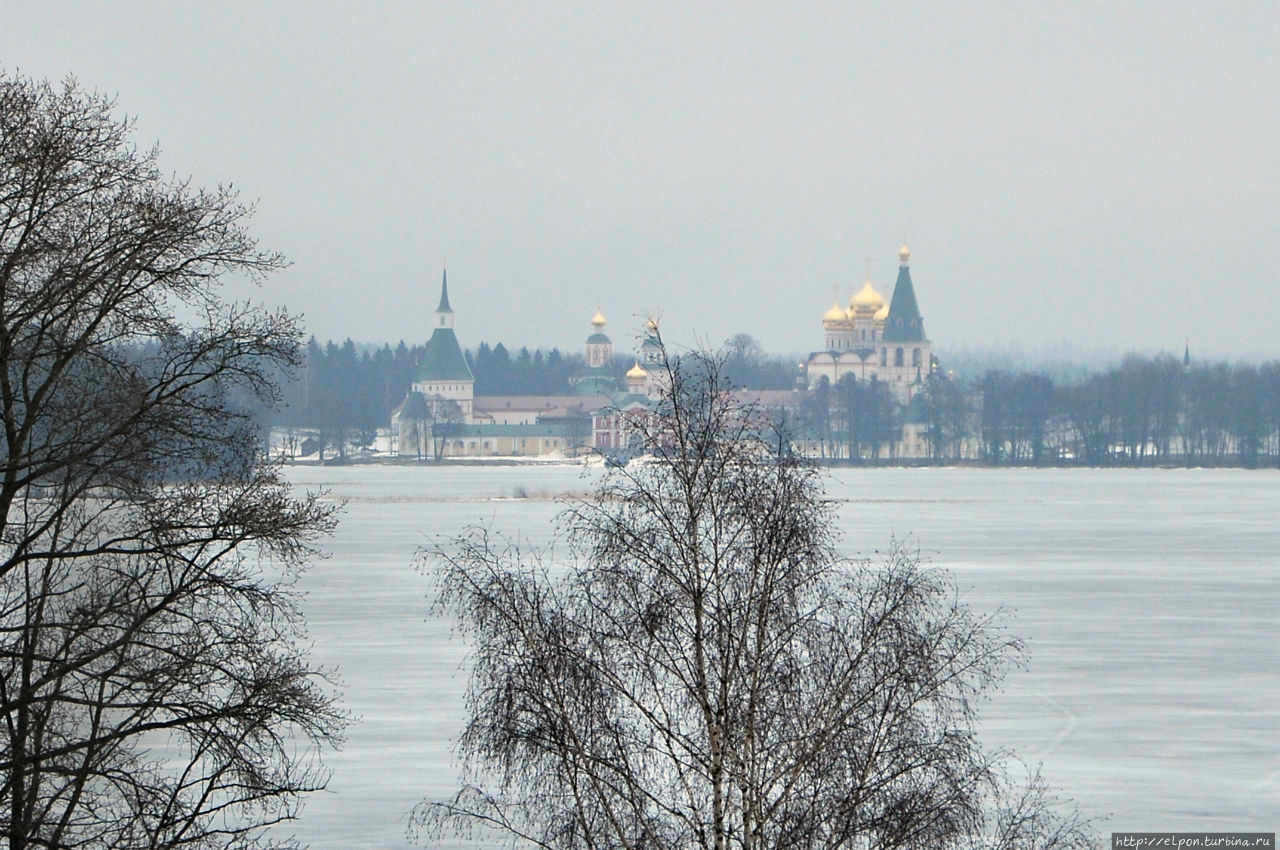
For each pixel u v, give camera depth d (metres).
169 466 126.19
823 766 111.44
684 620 117.06
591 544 138.00
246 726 121.81
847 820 109.56
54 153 123.75
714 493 118.31
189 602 124.94
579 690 114.56
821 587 119.06
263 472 127.94
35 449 122.00
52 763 125.25
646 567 118.44
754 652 116.75
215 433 127.62
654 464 119.31
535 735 113.56
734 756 111.12
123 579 127.06
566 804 116.56
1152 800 178.88
